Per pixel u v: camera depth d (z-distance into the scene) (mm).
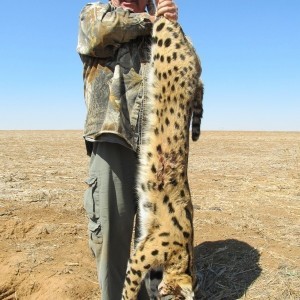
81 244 2727
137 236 1974
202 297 2104
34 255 2572
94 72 1766
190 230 1961
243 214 3154
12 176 4578
